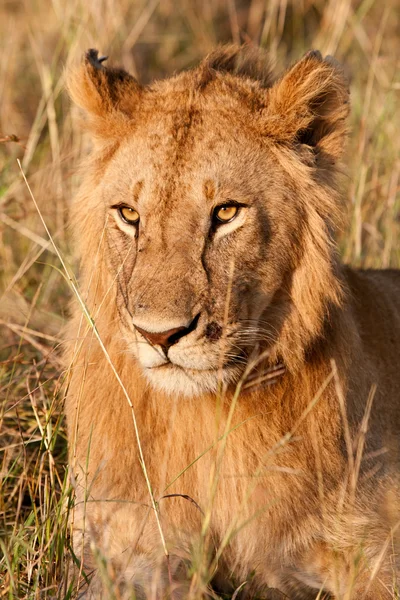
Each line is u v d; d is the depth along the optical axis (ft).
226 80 23.89
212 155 22.04
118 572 22.75
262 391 22.59
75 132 39.50
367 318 26.61
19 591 21.65
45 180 38.01
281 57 45.52
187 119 22.66
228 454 22.59
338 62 23.65
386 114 41.93
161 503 22.85
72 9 43.80
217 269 21.61
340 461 23.29
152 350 20.84
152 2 55.01
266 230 22.20
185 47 58.80
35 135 38.11
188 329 20.79
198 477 22.76
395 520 24.12
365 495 24.00
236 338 21.77
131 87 24.08
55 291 35.68
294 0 59.11
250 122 22.75
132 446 22.94
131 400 22.86
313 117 23.20
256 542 22.95
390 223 37.58
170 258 21.33
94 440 23.41
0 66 48.67
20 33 55.11
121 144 23.18
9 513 25.90
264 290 22.35
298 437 22.16
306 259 22.81
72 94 24.12
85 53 24.91
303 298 22.76
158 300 20.66
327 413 23.04
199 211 21.72
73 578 21.31
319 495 23.08
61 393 27.50
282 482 22.68
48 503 22.79
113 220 22.80
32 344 30.78
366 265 37.19
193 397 22.47
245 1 62.59
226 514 22.71
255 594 23.99
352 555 23.03
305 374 22.85
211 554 22.86
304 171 22.82
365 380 24.59
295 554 23.38
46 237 37.22
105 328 23.26
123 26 49.70
